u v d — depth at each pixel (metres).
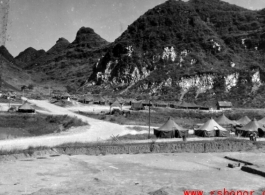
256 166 31.64
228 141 50.22
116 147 43.19
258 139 55.16
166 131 54.84
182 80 198.00
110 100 162.38
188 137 56.19
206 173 29.84
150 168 32.25
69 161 34.38
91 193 19.44
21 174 26.78
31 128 74.19
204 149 46.62
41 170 28.81
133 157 39.31
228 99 167.88
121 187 22.22
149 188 22.50
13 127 75.06
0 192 20.56
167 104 143.88
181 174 29.14
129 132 61.31
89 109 122.25
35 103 133.50
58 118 85.94
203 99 173.12
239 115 117.12
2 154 34.19
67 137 52.06
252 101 159.50
